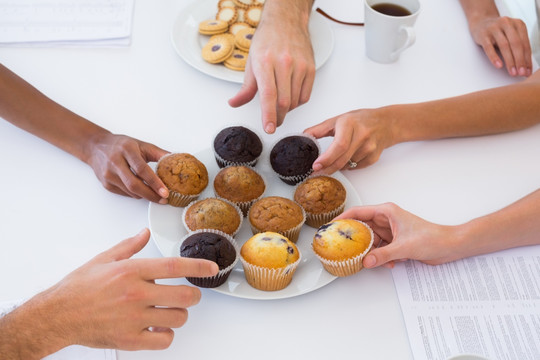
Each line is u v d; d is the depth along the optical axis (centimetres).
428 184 98
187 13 118
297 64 97
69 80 108
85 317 75
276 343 80
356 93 109
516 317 83
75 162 97
